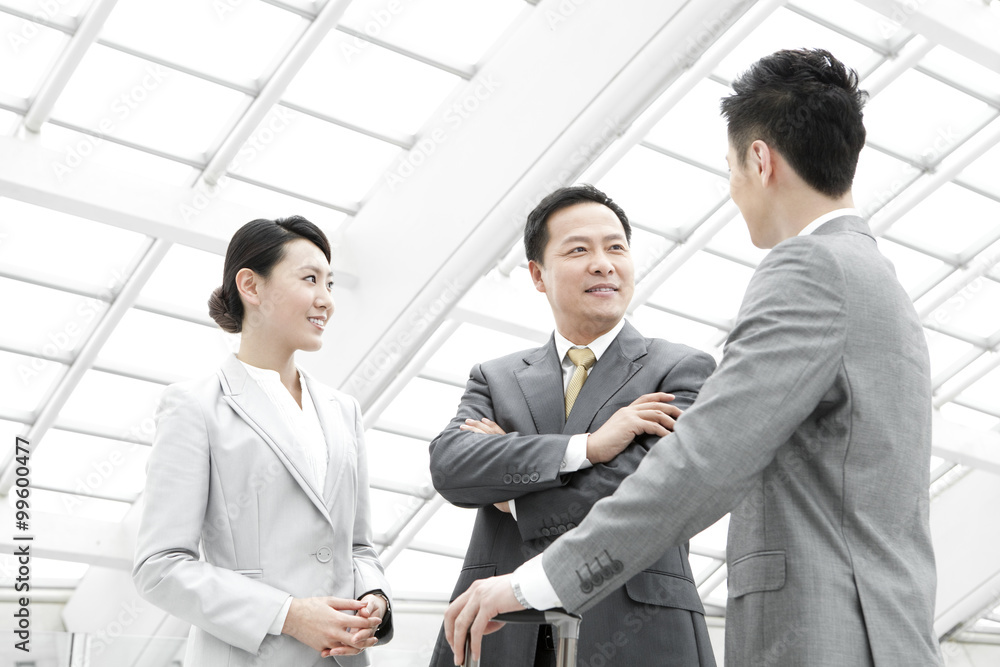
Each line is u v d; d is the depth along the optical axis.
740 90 2.26
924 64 11.74
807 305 1.92
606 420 2.70
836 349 1.89
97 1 9.02
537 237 2.98
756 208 2.24
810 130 2.15
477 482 2.62
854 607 1.81
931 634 1.82
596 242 2.88
